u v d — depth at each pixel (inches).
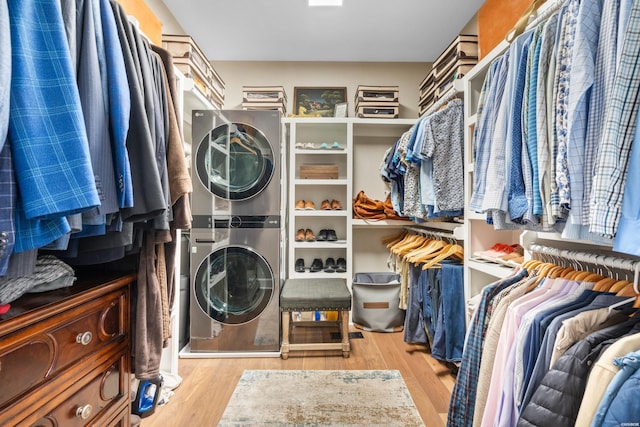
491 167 46.7
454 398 49.6
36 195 22.2
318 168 116.8
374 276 115.3
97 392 36.2
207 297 89.2
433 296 81.0
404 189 92.4
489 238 76.2
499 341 41.7
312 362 83.6
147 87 38.4
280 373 77.5
